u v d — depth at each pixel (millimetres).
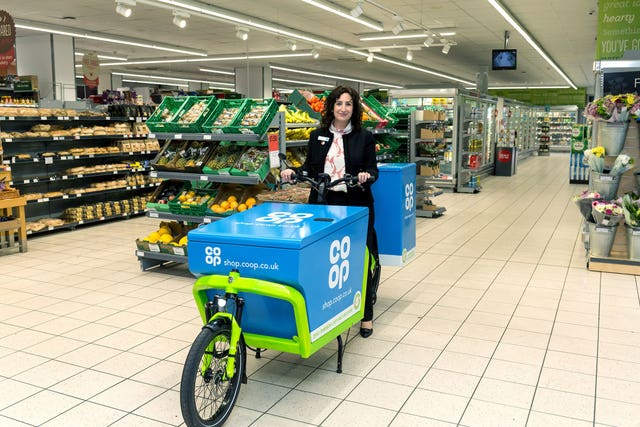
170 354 3680
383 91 10336
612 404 2975
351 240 3168
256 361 3564
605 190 5848
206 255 2818
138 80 29078
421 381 3262
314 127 6281
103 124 9422
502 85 31688
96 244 7156
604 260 5734
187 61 21172
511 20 12555
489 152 16656
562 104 31000
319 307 2855
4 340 3916
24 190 8172
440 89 12156
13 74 8641
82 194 8469
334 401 3029
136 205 9180
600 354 3637
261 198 5070
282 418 2852
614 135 5852
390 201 4168
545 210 10055
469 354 3650
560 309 4559
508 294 4988
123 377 3338
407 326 4180
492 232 7988
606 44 7617
